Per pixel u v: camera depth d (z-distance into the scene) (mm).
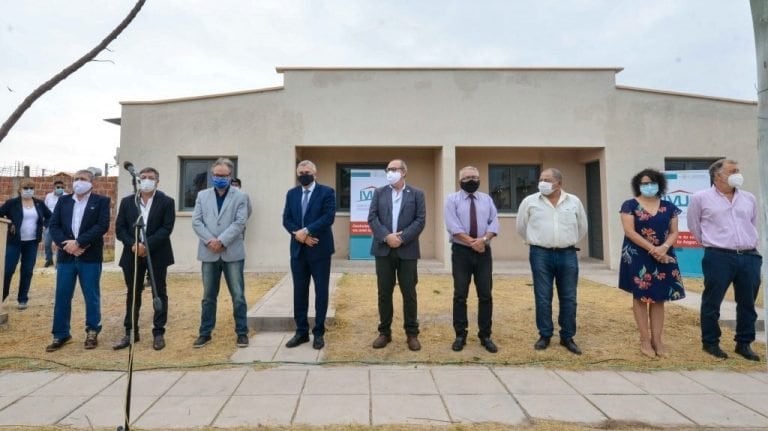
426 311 6352
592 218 11484
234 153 10289
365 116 10406
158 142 10250
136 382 3920
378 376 4062
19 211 6473
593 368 4305
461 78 10469
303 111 10367
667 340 5133
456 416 3270
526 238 5000
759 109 2416
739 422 3219
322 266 4844
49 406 3439
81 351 4762
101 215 4938
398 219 4777
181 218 10242
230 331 5426
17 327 5652
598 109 10453
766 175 2385
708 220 4688
